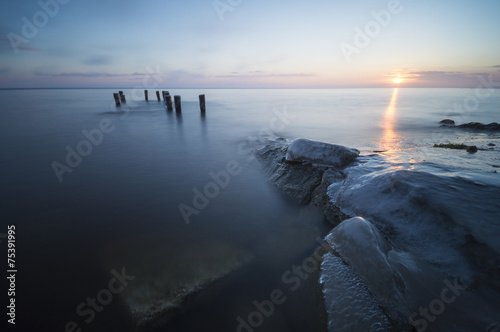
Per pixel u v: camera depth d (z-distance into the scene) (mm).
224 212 5426
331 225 4734
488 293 2443
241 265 3754
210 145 11070
